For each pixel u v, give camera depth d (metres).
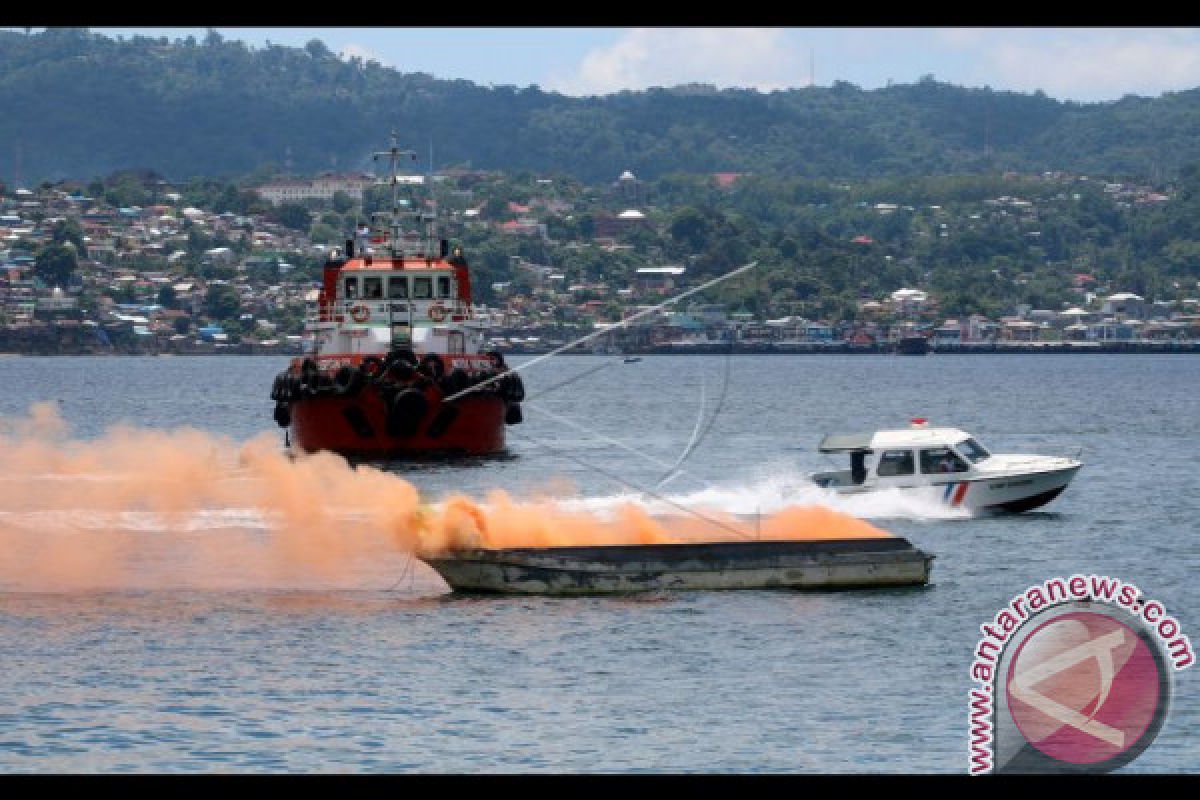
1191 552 138.88
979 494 156.75
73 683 94.75
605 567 116.81
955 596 117.19
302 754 83.56
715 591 117.69
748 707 90.56
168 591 118.81
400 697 92.31
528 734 86.38
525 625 108.19
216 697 92.31
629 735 86.19
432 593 118.31
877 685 94.50
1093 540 144.75
